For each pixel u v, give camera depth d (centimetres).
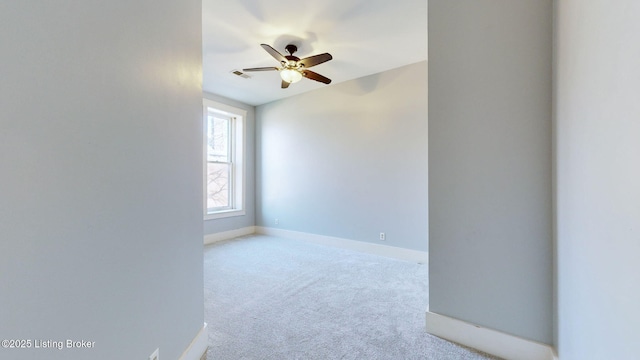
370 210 400
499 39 157
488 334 161
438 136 176
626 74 66
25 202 65
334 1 235
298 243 454
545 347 145
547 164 144
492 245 160
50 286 71
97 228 86
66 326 75
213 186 481
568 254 115
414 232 361
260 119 533
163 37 123
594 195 86
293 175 486
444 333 175
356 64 361
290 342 174
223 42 299
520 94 151
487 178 161
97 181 86
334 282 280
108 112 90
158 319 117
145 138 110
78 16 79
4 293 61
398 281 283
